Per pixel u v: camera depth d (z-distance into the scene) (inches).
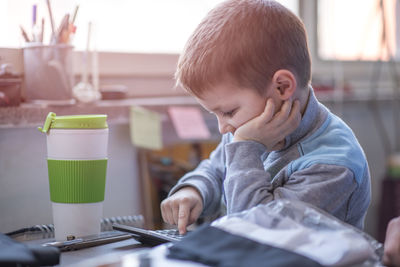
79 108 46.1
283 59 30.7
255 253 22.5
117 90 54.5
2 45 48.4
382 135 85.7
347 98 76.1
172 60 63.9
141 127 53.0
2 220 43.4
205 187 37.0
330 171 30.1
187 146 60.0
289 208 25.9
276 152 34.4
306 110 32.7
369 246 24.0
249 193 29.6
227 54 29.9
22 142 45.1
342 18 82.7
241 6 31.5
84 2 55.4
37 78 44.7
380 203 81.1
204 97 31.2
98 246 30.5
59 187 31.4
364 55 86.3
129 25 60.7
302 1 77.6
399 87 85.8
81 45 55.0
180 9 65.1
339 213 31.3
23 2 49.1
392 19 89.8
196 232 24.7
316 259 22.0
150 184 56.9
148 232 30.2
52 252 24.6
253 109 31.1
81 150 31.2
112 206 54.1
